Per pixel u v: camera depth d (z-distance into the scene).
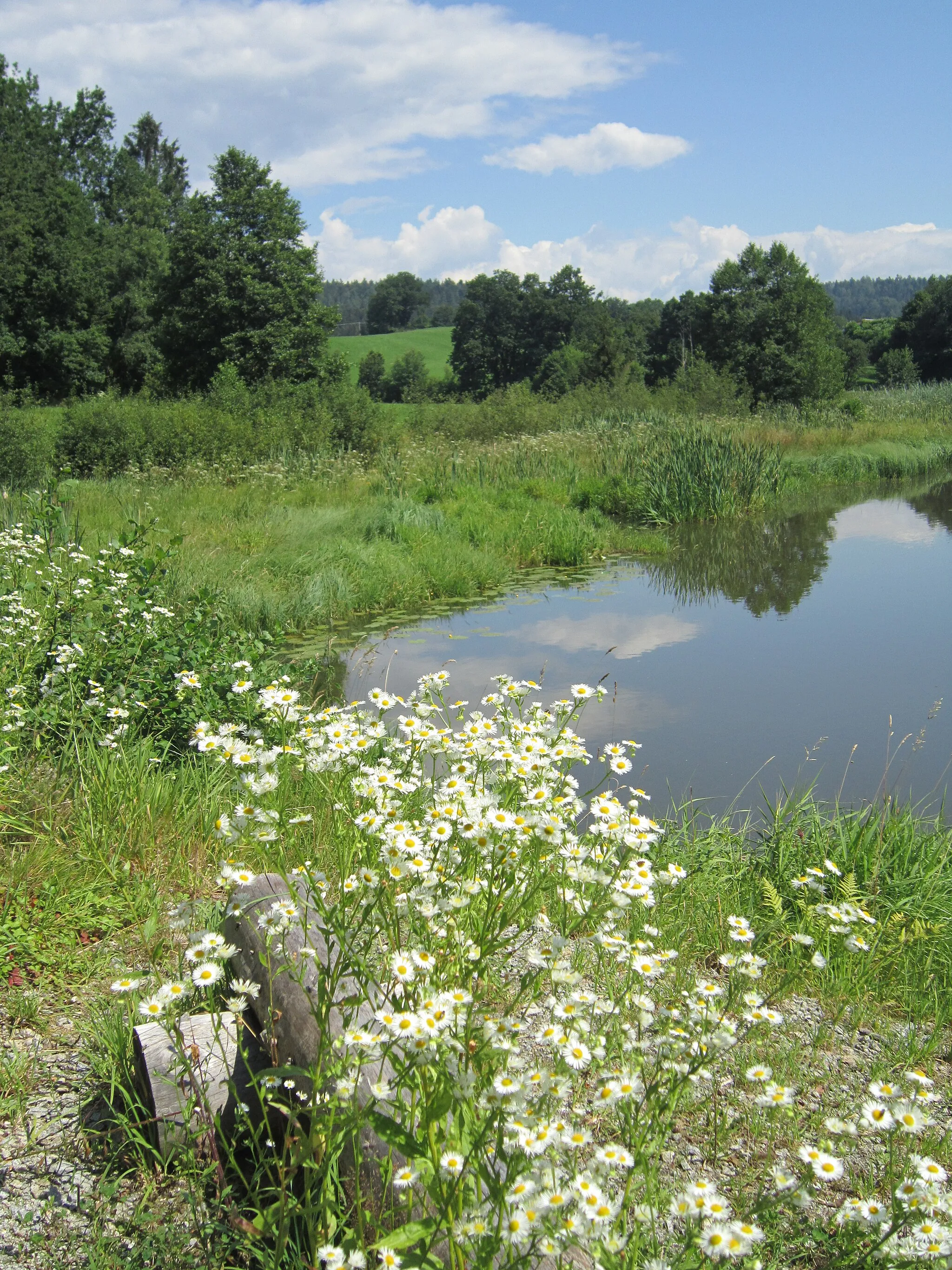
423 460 19.62
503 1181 1.58
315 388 21.53
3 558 6.67
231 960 2.47
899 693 7.14
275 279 34.69
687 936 3.52
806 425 27.50
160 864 3.56
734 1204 2.04
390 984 1.82
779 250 43.97
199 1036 2.16
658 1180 1.99
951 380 60.28
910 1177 2.09
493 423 26.38
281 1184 1.82
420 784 2.57
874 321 88.94
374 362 74.25
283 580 10.02
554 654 8.26
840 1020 3.06
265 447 17.94
